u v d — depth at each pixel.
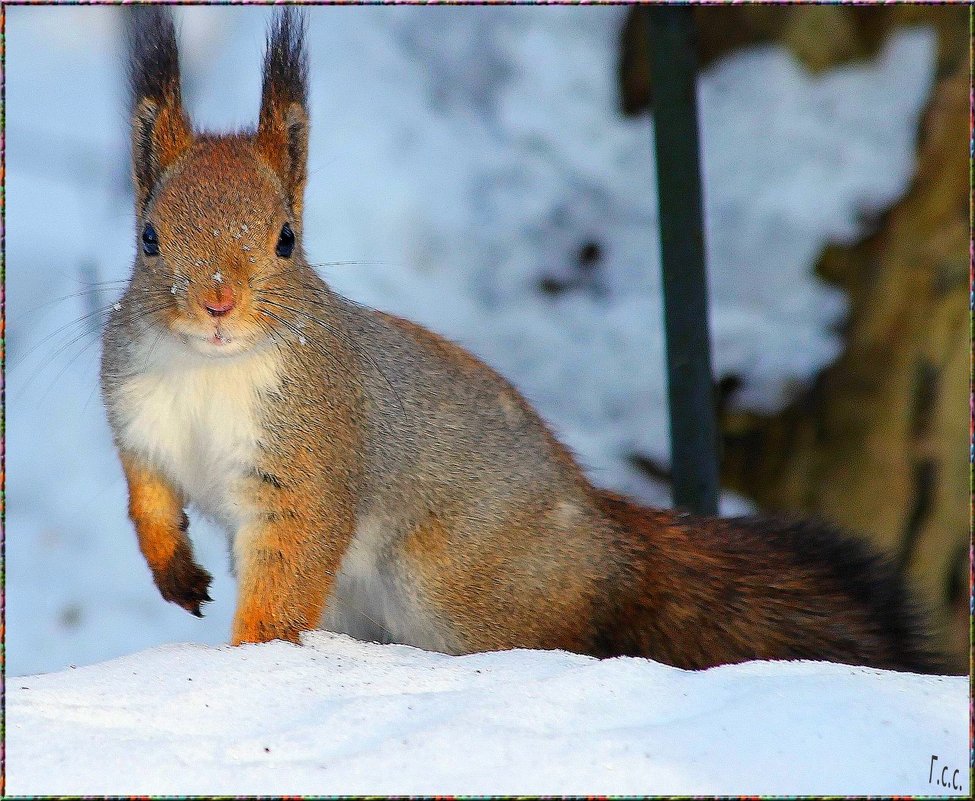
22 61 18.38
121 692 6.05
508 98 15.91
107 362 8.09
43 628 13.15
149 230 7.62
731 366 14.79
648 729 5.37
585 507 9.06
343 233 14.75
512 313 15.12
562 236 15.50
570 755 5.09
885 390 14.29
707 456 11.88
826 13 15.15
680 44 11.72
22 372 14.74
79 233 15.73
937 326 14.16
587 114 15.83
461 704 5.74
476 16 16.16
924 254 14.30
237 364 7.68
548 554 8.75
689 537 9.36
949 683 6.34
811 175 14.92
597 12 16.08
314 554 7.94
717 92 15.39
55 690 6.05
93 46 19.00
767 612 8.95
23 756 5.15
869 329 14.46
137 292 7.74
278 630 7.82
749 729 5.37
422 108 15.77
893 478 14.16
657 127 11.82
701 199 11.90
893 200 14.69
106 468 14.48
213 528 8.82
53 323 14.77
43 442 14.61
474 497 8.67
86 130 17.14
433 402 8.77
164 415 7.86
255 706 5.94
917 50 14.91
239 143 8.14
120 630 13.15
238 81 15.66
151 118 8.16
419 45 16.12
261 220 7.51
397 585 8.80
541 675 6.52
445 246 15.12
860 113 14.95
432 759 5.05
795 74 15.23
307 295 7.94
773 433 14.66
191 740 5.35
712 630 8.93
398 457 8.58
